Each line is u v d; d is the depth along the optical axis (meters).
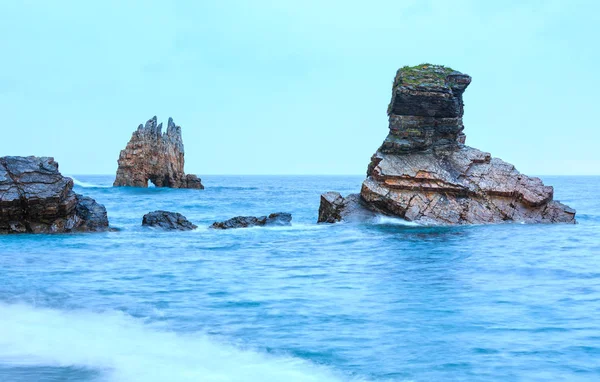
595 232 41.00
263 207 76.00
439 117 49.09
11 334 17.25
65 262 29.05
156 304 20.53
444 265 28.17
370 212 48.22
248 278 25.22
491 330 17.22
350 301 20.80
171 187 119.69
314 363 14.86
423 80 48.34
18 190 38.72
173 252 32.91
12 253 31.59
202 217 60.91
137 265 28.42
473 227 44.12
